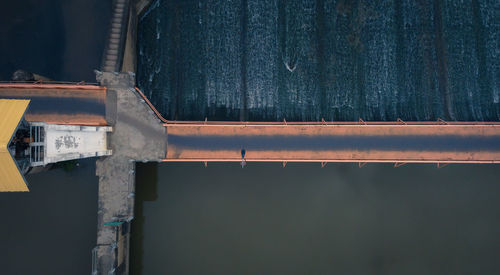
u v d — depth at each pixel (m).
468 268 28.52
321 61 32.41
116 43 26.23
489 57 32.41
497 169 29.33
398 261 28.58
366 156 26.88
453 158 26.72
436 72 32.38
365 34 32.53
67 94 25.11
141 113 25.67
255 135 26.83
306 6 32.78
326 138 26.89
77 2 29.20
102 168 25.08
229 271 27.98
